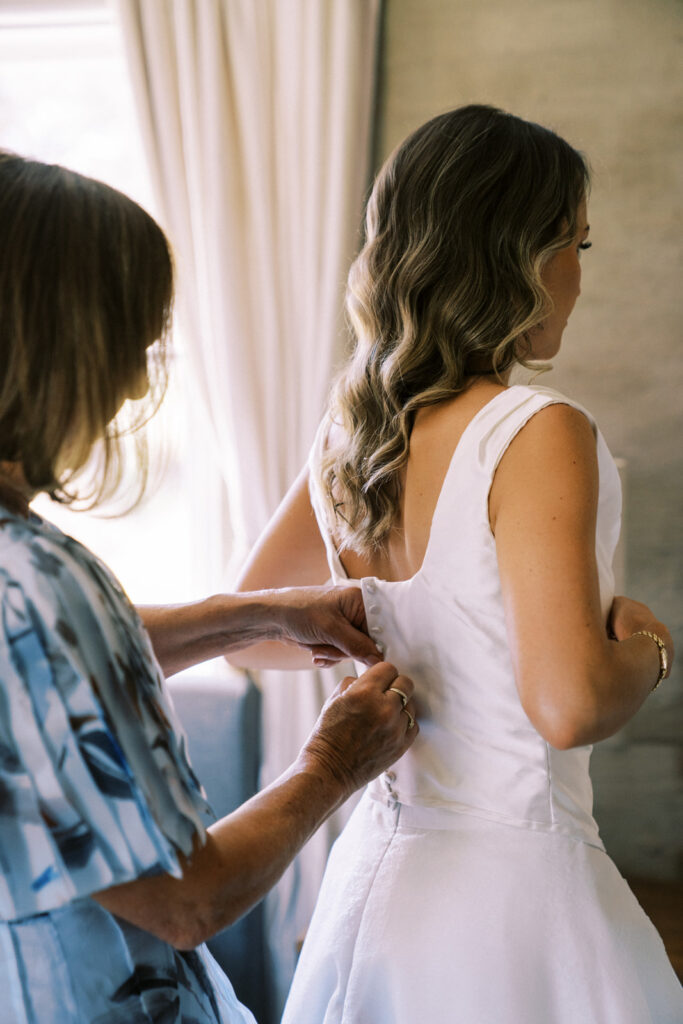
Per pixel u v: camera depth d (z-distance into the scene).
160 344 0.80
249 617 1.13
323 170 2.16
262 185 2.18
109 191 0.76
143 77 2.18
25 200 0.72
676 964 1.98
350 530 1.07
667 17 2.23
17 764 0.68
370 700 0.95
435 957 0.95
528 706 0.83
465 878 0.96
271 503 2.27
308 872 2.25
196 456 2.46
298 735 2.27
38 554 0.71
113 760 0.68
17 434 0.73
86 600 0.72
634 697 0.86
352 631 1.07
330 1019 1.02
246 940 2.05
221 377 2.26
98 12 2.34
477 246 1.00
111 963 0.78
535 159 1.01
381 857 1.03
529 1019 0.92
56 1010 0.77
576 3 2.25
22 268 0.71
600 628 0.83
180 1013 0.81
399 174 1.04
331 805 0.89
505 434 0.92
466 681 0.98
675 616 2.42
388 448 1.02
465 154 1.01
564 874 0.94
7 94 2.55
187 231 2.24
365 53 2.18
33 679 0.68
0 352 0.71
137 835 0.68
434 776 1.01
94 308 0.73
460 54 2.28
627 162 2.29
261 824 0.81
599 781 2.47
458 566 0.95
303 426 2.24
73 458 0.75
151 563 2.64
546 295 1.00
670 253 2.32
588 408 2.40
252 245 2.22
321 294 2.19
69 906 0.77
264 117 2.17
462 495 0.94
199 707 2.13
